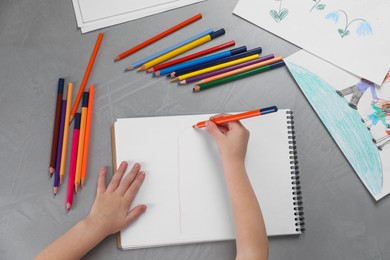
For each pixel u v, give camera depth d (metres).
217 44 0.80
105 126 0.75
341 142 0.77
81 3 0.79
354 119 0.77
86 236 0.67
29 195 0.71
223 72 0.78
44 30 0.78
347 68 0.79
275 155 0.75
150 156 0.73
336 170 0.76
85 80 0.76
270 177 0.74
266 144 0.75
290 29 0.80
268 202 0.73
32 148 0.73
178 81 0.77
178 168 0.73
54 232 0.70
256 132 0.76
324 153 0.76
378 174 0.75
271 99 0.78
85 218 0.68
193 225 0.71
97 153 0.74
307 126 0.77
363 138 0.77
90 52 0.78
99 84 0.76
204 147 0.74
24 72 0.76
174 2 0.80
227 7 0.81
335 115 0.78
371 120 0.77
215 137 0.71
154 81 0.77
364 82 0.79
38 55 0.77
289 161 0.75
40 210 0.71
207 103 0.77
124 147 0.73
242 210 0.66
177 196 0.72
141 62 0.77
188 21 0.80
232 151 0.69
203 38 0.79
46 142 0.74
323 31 0.80
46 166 0.73
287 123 0.76
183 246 0.71
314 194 0.74
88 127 0.74
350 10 0.80
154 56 0.78
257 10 0.81
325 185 0.75
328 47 0.80
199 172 0.73
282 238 0.73
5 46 0.77
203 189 0.72
